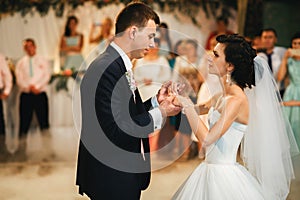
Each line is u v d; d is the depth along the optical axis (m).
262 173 3.71
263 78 3.70
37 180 6.14
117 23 3.07
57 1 9.73
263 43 6.96
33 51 9.02
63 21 9.79
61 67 9.70
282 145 3.77
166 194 5.43
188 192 3.48
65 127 9.64
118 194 3.01
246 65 3.43
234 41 3.44
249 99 3.71
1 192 5.60
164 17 9.65
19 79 8.98
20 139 8.67
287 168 3.81
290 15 8.64
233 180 3.42
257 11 8.47
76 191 5.64
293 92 6.48
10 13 9.69
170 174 6.27
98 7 9.72
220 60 3.45
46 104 9.08
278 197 3.75
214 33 9.24
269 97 3.71
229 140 3.46
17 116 9.42
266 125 3.70
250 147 3.74
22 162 7.11
